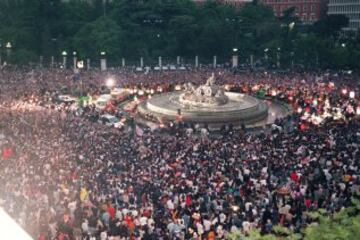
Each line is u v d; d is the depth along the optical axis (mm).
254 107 92438
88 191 40562
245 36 172375
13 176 44469
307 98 93438
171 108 90812
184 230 34750
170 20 169250
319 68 149125
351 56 143625
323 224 15555
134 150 55781
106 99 99250
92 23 159375
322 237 14844
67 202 38344
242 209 38406
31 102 89500
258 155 54031
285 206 37438
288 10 198875
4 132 62781
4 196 39594
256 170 48125
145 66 153625
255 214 36969
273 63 156875
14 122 68938
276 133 70375
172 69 143875
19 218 35875
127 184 43188
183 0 180000
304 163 49875
